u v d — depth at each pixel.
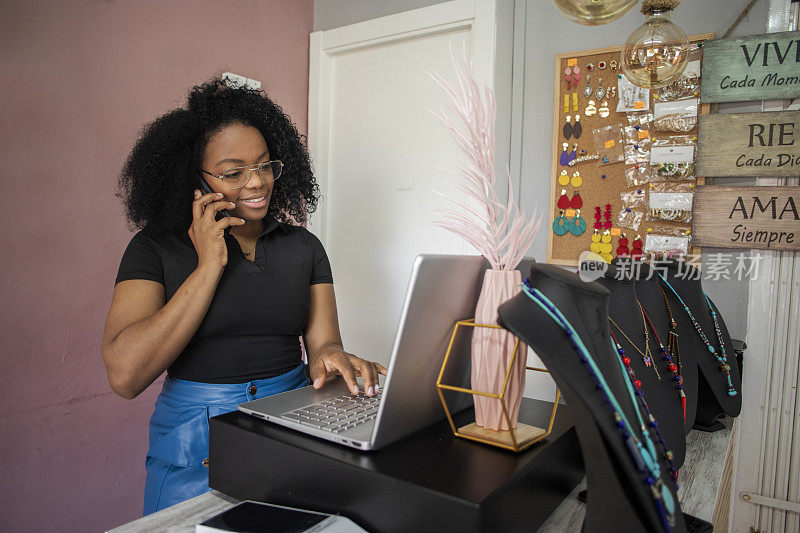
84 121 1.72
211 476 0.85
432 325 0.76
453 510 0.60
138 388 1.06
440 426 0.86
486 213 0.80
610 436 0.53
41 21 1.60
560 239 2.17
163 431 1.16
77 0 1.68
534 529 0.73
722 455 1.10
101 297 1.79
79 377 1.73
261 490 0.79
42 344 1.64
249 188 1.18
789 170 1.73
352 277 2.62
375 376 1.06
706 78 1.83
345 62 2.59
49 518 1.67
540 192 2.22
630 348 0.92
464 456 0.73
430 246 2.37
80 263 1.73
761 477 1.80
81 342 1.73
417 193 2.39
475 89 0.79
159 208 1.23
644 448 0.58
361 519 0.68
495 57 2.10
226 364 1.19
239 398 1.17
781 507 1.76
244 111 1.26
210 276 1.07
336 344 1.39
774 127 1.74
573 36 2.12
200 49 2.08
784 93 1.73
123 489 1.86
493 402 0.79
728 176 1.83
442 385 0.81
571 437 0.85
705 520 0.79
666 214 1.93
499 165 2.18
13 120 1.55
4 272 1.55
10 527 1.58
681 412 0.97
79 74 1.70
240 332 1.21
